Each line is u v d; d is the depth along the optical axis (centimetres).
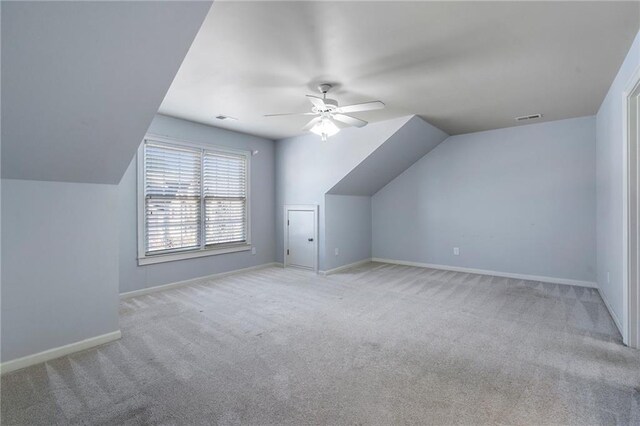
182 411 178
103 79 182
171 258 430
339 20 204
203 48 239
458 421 168
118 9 150
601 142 376
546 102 366
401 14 198
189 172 453
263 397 190
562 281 444
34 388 201
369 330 288
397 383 204
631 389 194
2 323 221
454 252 537
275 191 589
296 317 321
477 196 511
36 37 149
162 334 282
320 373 216
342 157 495
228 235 509
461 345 256
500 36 225
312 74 287
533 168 463
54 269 243
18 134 193
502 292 405
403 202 591
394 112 406
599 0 185
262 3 185
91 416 174
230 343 263
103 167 250
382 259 622
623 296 265
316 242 528
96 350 253
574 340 263
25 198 231
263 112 404
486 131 500
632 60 237
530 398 187
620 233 278
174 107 384
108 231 270
